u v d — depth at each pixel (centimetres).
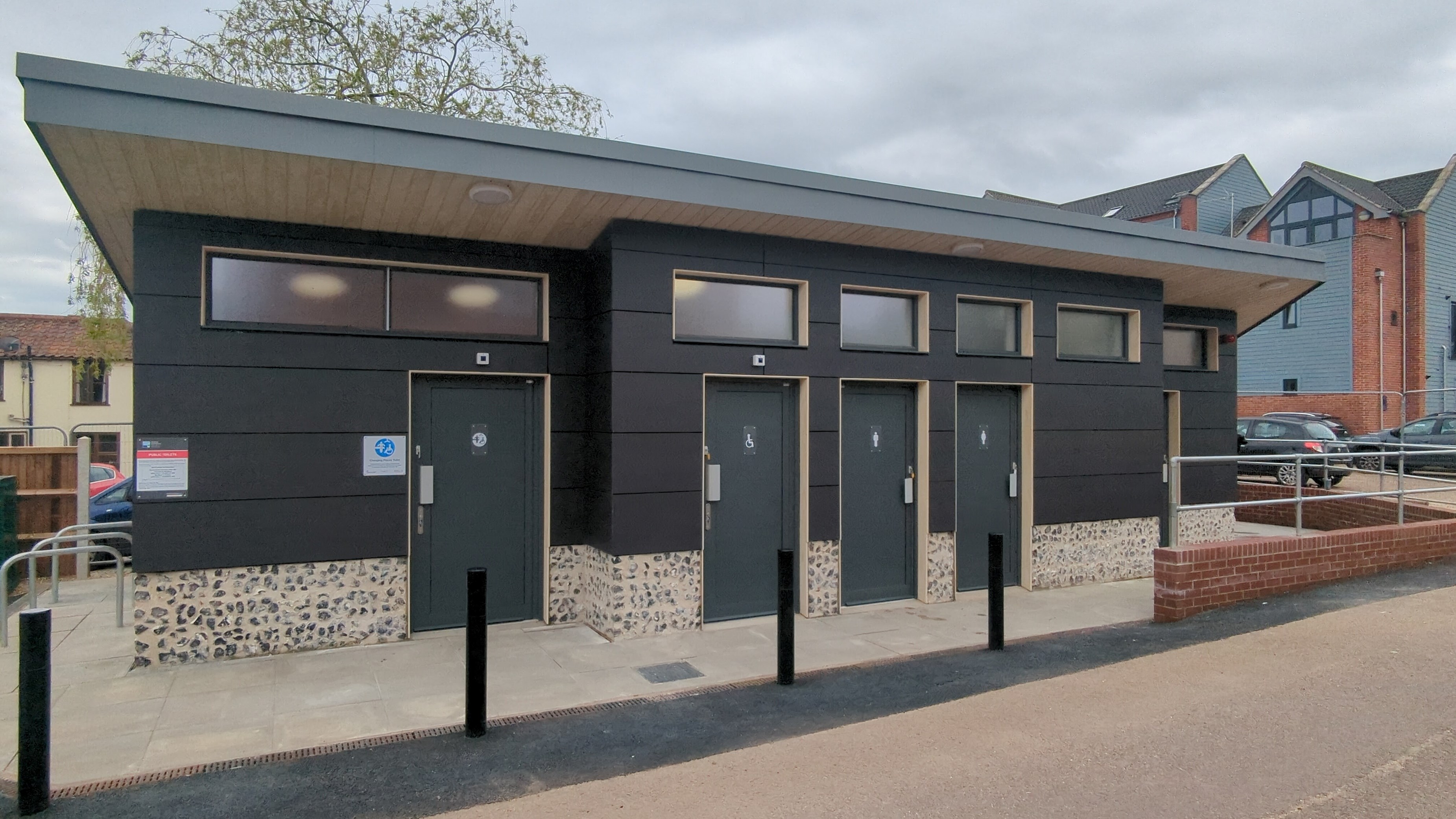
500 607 693
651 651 622
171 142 468
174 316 580
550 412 696
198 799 379
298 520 611
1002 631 627
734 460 710
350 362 629
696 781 395
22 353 2328
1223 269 880
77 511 1007
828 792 378
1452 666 525
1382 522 1091
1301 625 641
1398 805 351
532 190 567
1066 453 875
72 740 448
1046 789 374
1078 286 883
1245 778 379
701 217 645
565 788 389
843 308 761
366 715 488
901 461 796
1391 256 2405
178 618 580
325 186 543
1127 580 914
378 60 1352
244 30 1270
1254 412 2483
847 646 639
